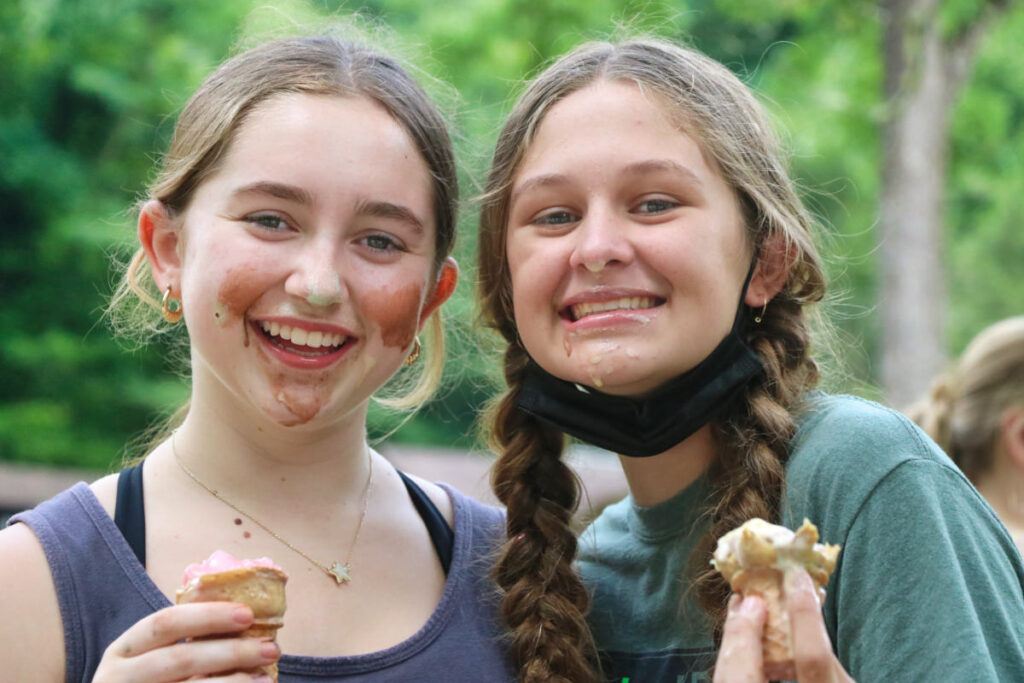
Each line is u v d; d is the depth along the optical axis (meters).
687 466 2.97
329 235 2.66
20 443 15.09
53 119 17.28
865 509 2.58
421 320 2.96
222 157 2.71
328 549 2.77
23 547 2.52
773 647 2.08
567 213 2.88
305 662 2.56
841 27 14.13
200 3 17.19
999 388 4.79
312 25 3.40
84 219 16.45
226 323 2.65
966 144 17.80
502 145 3.09
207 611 2.18
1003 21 14.05
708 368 2.84
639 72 2.92
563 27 13.50
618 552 3.08
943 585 2.47
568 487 3.21
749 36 16.83
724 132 2.90
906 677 2.44
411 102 2.84
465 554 2.92
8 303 16.36
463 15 13.57
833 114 15.31
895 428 2.68
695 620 2.85
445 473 7.92
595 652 2.94
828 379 3.36
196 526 2.70
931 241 12.80
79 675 2.47
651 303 2.81
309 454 2.80
